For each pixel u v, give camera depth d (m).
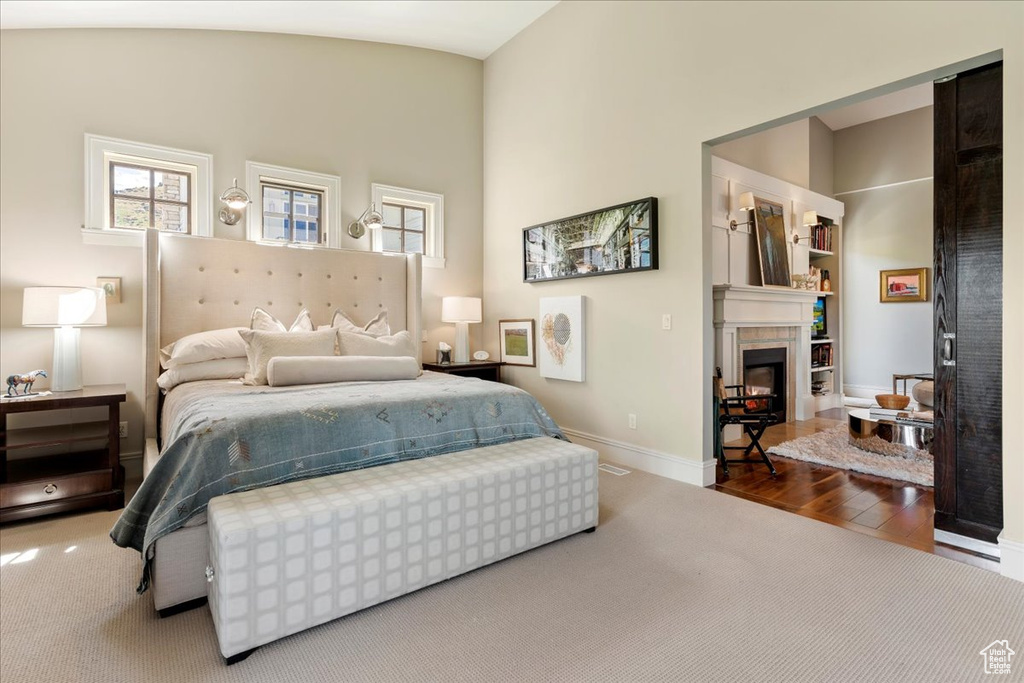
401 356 3.52
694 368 3.29
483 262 5.34
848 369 6.80
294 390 2.74
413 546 1.94
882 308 6.50
